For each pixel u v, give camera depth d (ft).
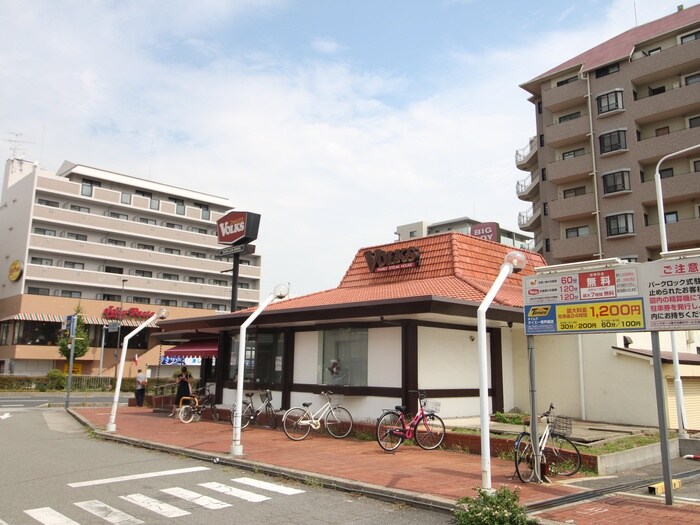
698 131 112.47
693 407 55.42
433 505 24.25
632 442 38.55
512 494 22.56
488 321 49.08
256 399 59.47
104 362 161.07
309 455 36.65
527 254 66.90
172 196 190.80
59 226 161.58
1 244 167.32
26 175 167.53
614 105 123.54
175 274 185.88
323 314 47.88
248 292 200.13
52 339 151.12
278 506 24.67
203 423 57.67
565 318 28.60
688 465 38.11
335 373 51.37
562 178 131.34
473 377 50.67
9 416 70.69
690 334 64.59
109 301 163.63
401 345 46.55
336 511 23.91
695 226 109.70
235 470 33.24
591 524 21.57
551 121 138.62
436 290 47.91
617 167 122.31
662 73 119.85
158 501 25.41
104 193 171.63
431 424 40.98
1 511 23.50
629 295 26.35
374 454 37.32
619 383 49.42
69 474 31.73
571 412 52.03
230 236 88.58
